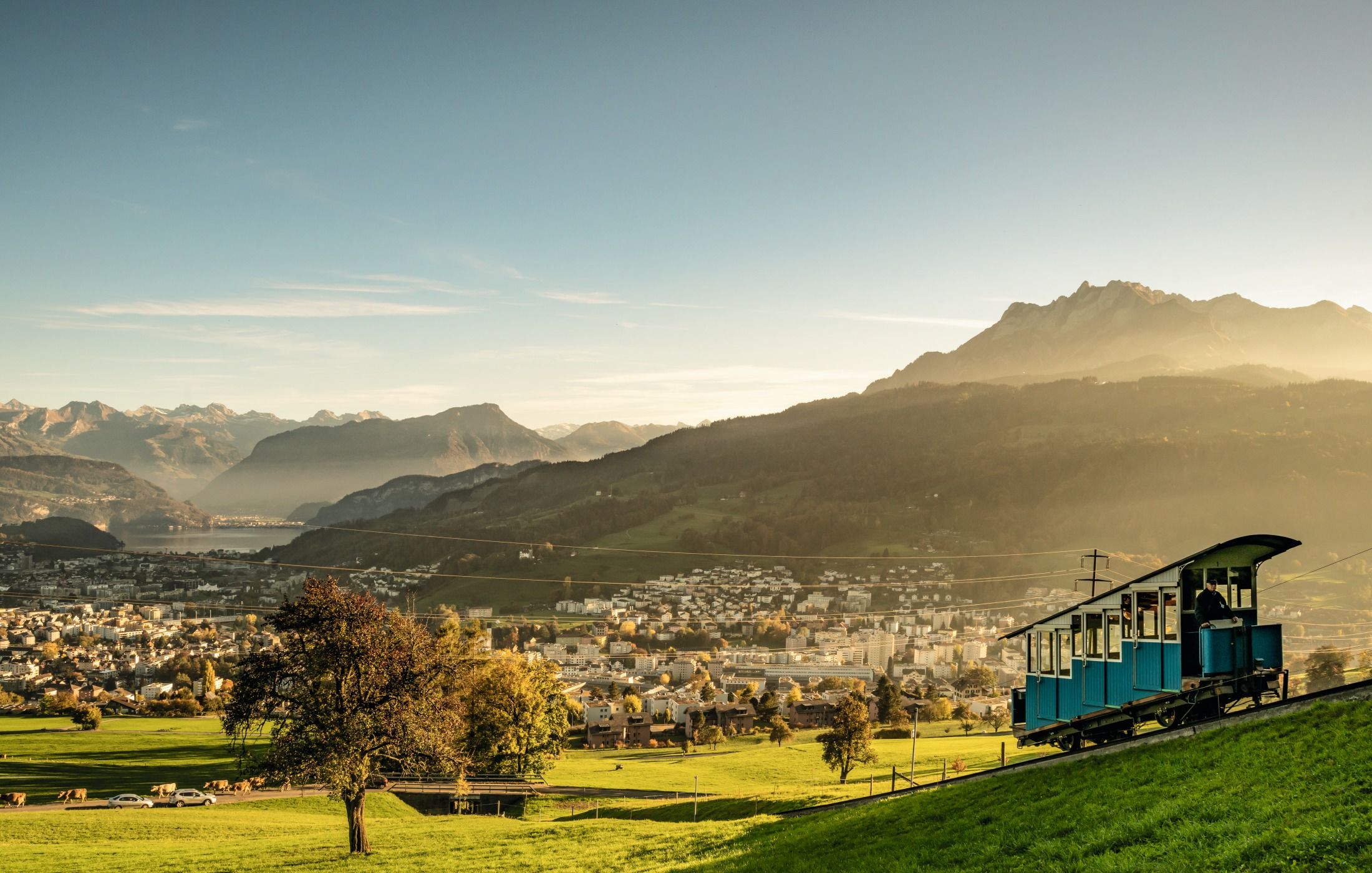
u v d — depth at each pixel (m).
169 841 56.25
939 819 30.02
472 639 84.69
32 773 94.94
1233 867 17.89
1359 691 26.34
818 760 121.44
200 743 119.25
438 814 81.19
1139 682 33.12
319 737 43.94
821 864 28.08
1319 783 20.91
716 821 50.91
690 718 177.75
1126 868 19.52
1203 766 25.23
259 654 44.84
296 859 46.09
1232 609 32.31
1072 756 32.41
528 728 85.31
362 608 45.62
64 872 44.28
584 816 76.50
